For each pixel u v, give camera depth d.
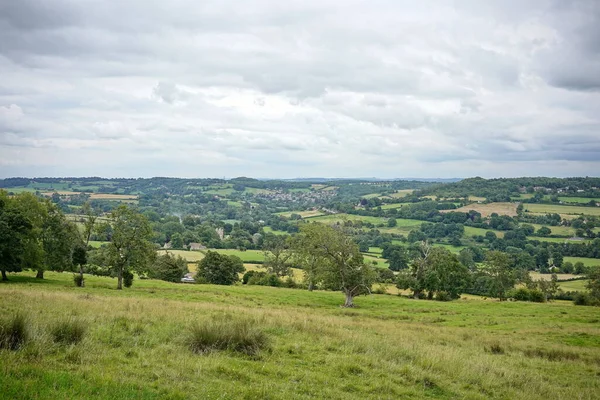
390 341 21.58
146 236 63.19
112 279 76.69
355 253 62.03
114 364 11.73
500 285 93.06
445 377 15.23
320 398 11.05
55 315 18.36
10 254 55.59
